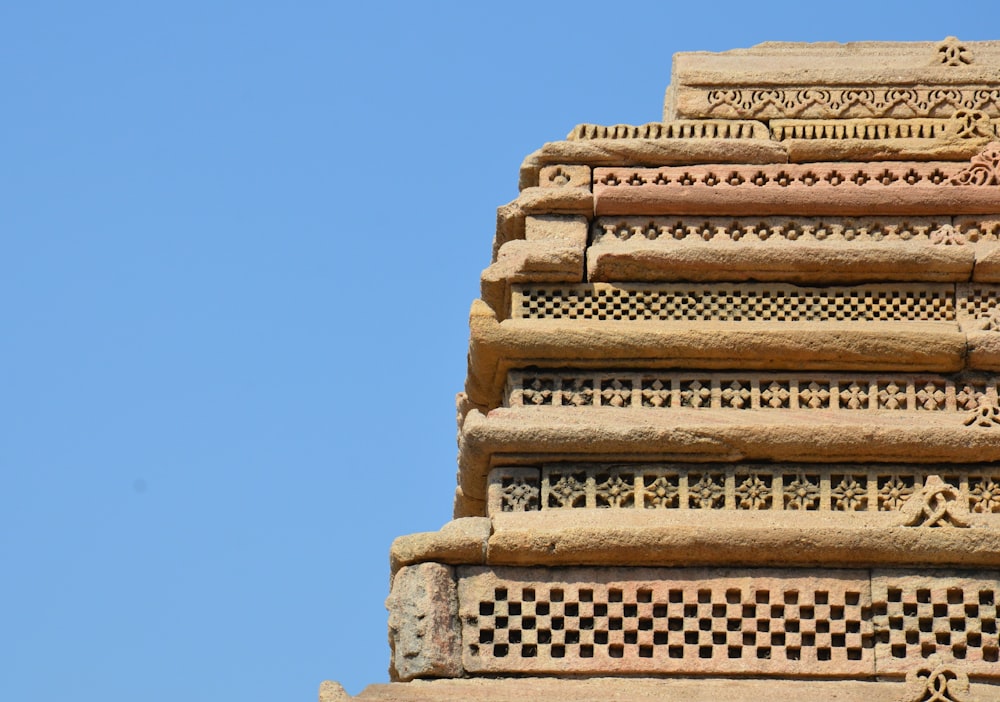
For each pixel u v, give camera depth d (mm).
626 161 19156
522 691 16422
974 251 18438
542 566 16969
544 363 18109
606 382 18109
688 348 17953
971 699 16219
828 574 16938
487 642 16797
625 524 17062
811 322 18344
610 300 18484
